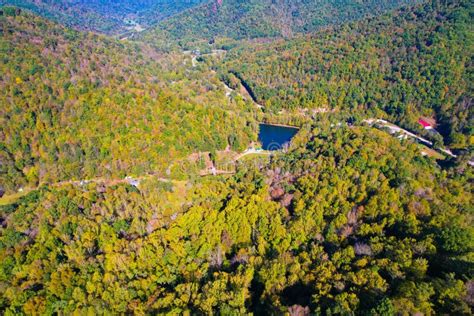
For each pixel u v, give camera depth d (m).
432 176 123.69
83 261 87.12
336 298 59.38
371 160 125.06
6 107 142.50
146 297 76.12
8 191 133.75
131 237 98.25
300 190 115.19
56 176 139.12
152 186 132.75
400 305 54.81
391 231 85.62
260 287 72.75
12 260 90.44
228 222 93.94
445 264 68.00
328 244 84.38
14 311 76.00
